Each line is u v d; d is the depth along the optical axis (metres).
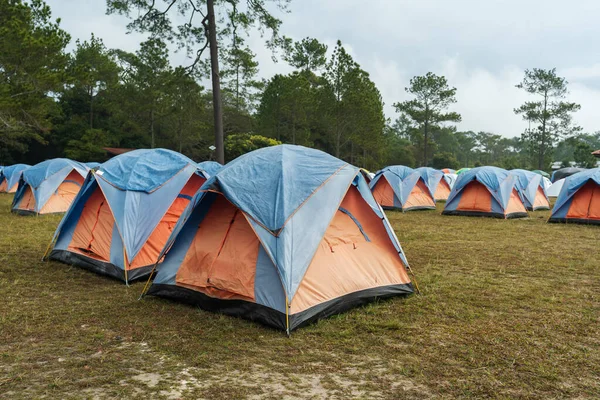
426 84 54.69
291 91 39.94
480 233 12.90
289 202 5.86
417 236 12.33
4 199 22.03
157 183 8.28
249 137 39.19
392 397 3.77
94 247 8.16
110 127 44.16
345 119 39.12
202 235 6.50
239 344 4.92
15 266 8.41
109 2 19.31
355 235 6.59
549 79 54.25
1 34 18.69
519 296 6.64
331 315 5.76
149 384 3.99
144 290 6.68
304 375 4.19
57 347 4.82
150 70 39.47
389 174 19.98
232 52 21.72
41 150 46.19
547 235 12.53
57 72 20.06
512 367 4.32
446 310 6.01
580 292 6.86
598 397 3.77
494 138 109.88
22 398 3.73
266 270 5.66
